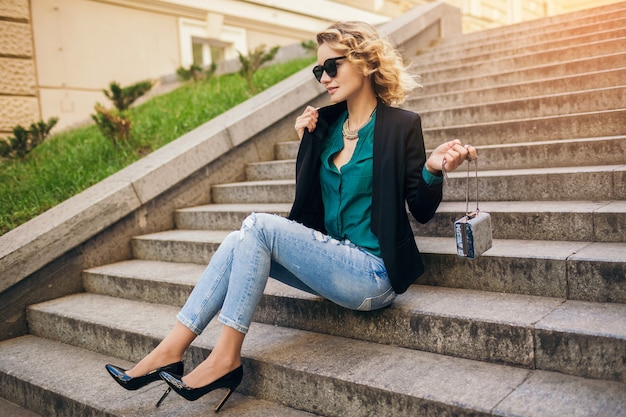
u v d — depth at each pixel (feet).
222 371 7.64
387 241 7.67
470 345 7.57
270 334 9.17
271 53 23.61
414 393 6.63
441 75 21.27
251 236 7.65
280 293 9.50
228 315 7.66
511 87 16.70
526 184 10.98
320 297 9.01
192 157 15.62
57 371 10.10
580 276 7.91
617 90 13.75
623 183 9.98
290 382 7.81
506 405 6.12
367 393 7.01
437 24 28.71
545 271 8.20
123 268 13.16
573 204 10.00
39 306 12.42
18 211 15.52
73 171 17.71
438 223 10.61
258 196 15.12
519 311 7.64
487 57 21.93
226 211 14.11
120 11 33.37
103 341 10.78
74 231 13.12
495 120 15.48
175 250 13.38
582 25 21.22
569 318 7.18
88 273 13.29
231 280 7.72
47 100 29.68
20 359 10.85
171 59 36.22
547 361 6.98
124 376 7.79
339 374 7.36
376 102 8.41
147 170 14.78
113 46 32.99
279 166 16.30
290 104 18.49
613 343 6.48
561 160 11.87
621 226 8.82
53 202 15.72
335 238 8.45
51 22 29.86
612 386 6.40
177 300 11.45
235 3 39.29
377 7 48.91
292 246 7.65
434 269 9.27
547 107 14.73
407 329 8.12
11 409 10.03
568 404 6.04
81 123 30.78
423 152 7.93
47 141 23.91
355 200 8.14
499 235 10.02
